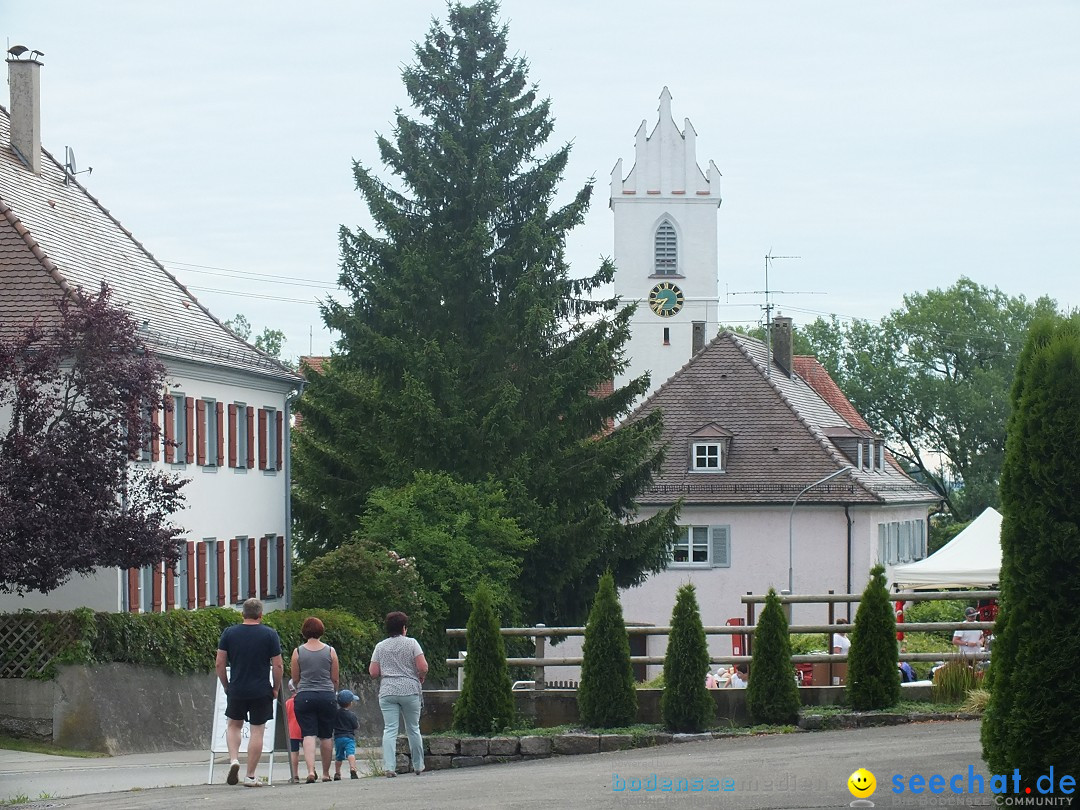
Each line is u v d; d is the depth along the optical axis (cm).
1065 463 1476
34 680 3066
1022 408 1505
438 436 5209
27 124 4859
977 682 2517
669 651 2527
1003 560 1513
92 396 3008
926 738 2145
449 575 4822
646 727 2538
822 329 11938
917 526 8575
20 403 2978
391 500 4909
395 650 2256
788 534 7088
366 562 4438
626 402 5725
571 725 2605
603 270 5797
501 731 2545
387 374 5462
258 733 2173
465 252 5512
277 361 5597
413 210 5731
